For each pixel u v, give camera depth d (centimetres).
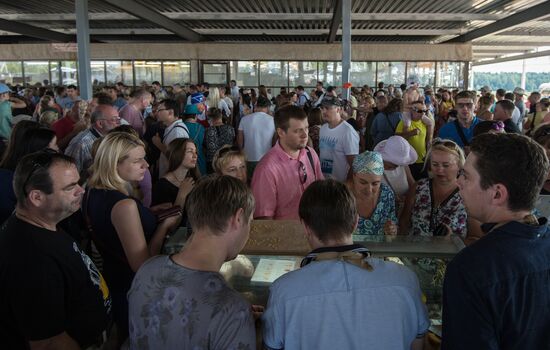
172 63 1564
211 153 561
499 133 124
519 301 111
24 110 845
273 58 1545
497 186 117
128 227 192
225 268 168
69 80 1605
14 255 151
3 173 250
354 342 122
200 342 119
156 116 640
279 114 268
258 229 183
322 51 1538
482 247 116
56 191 160
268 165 267
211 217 126
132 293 129
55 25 1506
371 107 848
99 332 175
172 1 1098
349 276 125
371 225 245
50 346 153
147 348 124
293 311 124
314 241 135
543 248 115
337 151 415
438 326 162
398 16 1258
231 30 1573
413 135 455
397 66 1550
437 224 245
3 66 1614
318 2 1123
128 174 209
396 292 126
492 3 1110
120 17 1283
